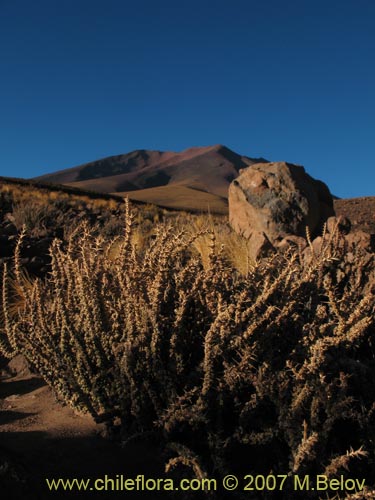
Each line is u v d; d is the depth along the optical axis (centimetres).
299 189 1060
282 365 260
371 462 224
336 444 234
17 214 1123
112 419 275
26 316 359
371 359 283
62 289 346
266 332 258
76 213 1407
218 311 267
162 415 251
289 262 289
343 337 241
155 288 286
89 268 329
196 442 248
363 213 2225
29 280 589
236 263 547
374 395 247
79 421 292
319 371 237
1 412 318
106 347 292
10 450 241
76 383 278
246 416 236
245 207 1073
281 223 1034
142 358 268
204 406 242
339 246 404
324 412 236
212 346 250
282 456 232
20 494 206
